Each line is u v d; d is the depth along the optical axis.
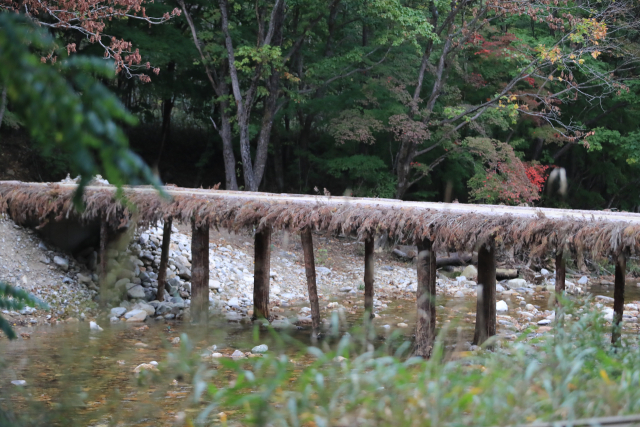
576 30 18.62
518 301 12.74
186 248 13.80
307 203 8.52
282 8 17.81
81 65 1.18
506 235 6.48
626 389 2.21
